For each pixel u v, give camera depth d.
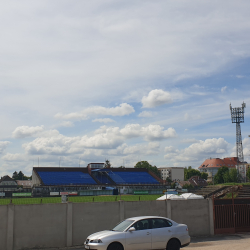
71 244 19.14
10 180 161.88
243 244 18.09
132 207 21.09
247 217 23.45
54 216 19.06
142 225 15.15
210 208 22.81
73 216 19.53
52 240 18.80
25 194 81.62
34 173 111.75
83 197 73.00
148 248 14.75
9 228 17.86
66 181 107.12
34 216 18.62
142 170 127.69
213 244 19.09
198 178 167.25
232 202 23.33
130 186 108.25
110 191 96.38
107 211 20.42
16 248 17.94
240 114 109.19
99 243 14.14
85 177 113.56
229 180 141.12
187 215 22.31
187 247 18.00
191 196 30.06
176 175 171.00
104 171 113.62
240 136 109.25
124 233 14.56
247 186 52.66
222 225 22.84
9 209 18.03
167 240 15.15
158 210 21.72
